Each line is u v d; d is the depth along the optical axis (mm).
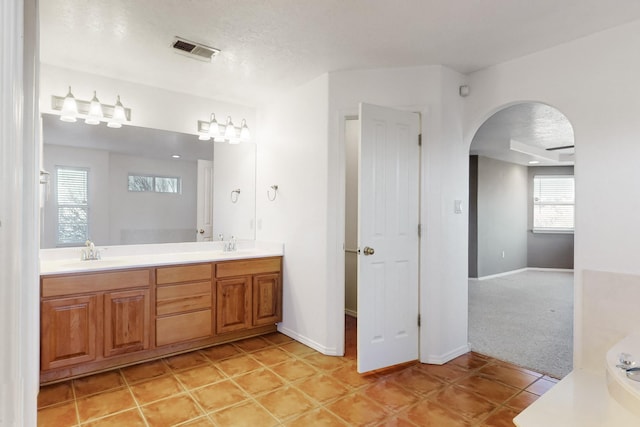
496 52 2666
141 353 2889
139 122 3289
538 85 2643
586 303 2348
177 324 2975
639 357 1749
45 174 2865
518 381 2586
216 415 2145
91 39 2490
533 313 4359
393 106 2963
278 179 3643
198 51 2674
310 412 2186
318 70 3023
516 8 2090
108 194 3156
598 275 2303
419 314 2949
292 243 3465
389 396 2375
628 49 2223
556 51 2549
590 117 2375
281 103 3605
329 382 2568
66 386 2469
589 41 2389
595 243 2326
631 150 2207
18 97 603
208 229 3691
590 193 2357
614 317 2240
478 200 6719
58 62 2854
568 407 1655
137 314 2783
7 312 588
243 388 2475
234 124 3816
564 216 7785
